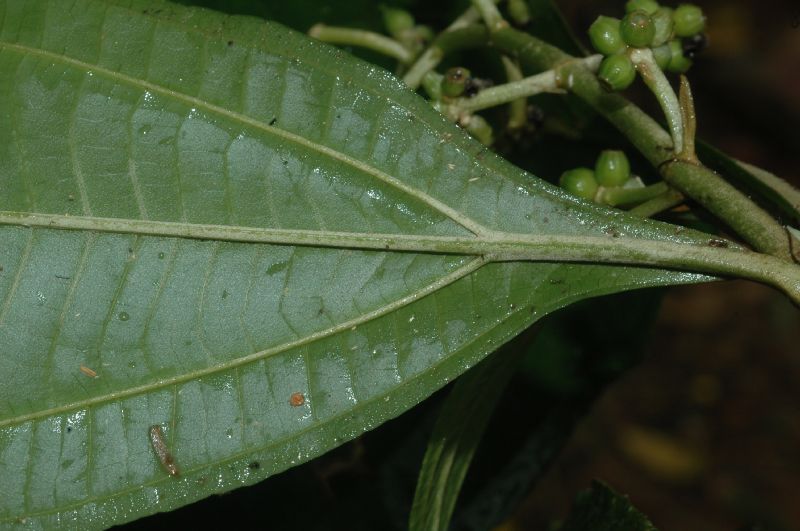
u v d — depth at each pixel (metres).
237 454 0.27
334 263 0.27
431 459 0.28
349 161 0.27
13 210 0.27
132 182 0.27
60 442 0.27
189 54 0.27
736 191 0.27
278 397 0.27
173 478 0.27
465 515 0.33
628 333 0.33
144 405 0.27
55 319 0.27
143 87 0.27
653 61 0.28
